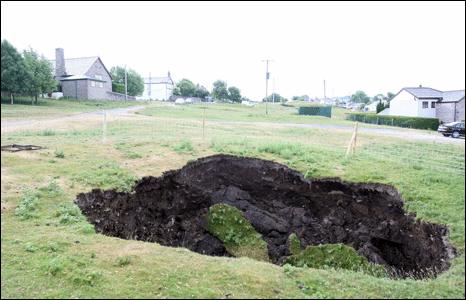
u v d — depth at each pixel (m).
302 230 11.82
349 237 11.07
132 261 6.66
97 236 7.70
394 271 9.14
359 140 19.00
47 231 7.69
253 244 11.56
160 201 11.71
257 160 13.16
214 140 15.76
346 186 11.39
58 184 10.00
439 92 40.50
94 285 5.94
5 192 9.20
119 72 62.56
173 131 20.05
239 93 80.62
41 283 5.97
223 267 6.60
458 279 6.47
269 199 12.76
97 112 31.52
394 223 9.90
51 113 27.84
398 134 22.61
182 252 7.18
